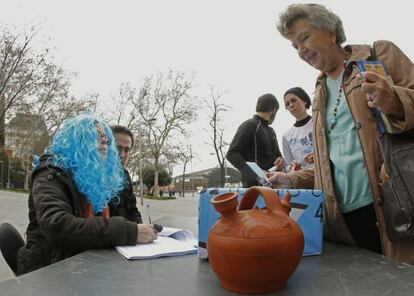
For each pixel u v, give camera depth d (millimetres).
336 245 1396
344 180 1509
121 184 2105
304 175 1722
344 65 1586
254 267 764
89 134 1586
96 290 822
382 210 1315
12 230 1601
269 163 2928
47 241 1337
